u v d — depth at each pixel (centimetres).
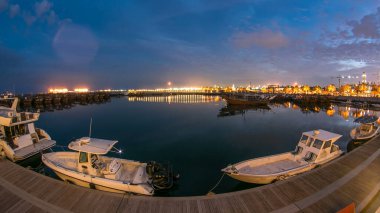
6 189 1074
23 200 984
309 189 1048
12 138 1817
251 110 6062
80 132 3244
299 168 1321
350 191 1041
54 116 4938
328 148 1490
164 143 2597
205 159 2025
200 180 1562
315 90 15188
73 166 1441
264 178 1241
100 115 5153
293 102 8588
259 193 1009
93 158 1294
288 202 951
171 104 8569
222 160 1998
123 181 1179
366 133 2305
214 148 2378
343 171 1243
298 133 3116
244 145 2494
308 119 4381
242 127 3603
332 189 1052
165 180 1338
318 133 1538
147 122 4147
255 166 1414
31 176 1191
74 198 984
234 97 7688
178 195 1346
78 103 8906
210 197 980
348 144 2431
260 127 3591
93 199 972
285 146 2445
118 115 5159
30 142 1898
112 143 1358
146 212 890
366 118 2428
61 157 1564
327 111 5772
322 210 904
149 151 2280
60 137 2950
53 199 984
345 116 4778
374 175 1204
